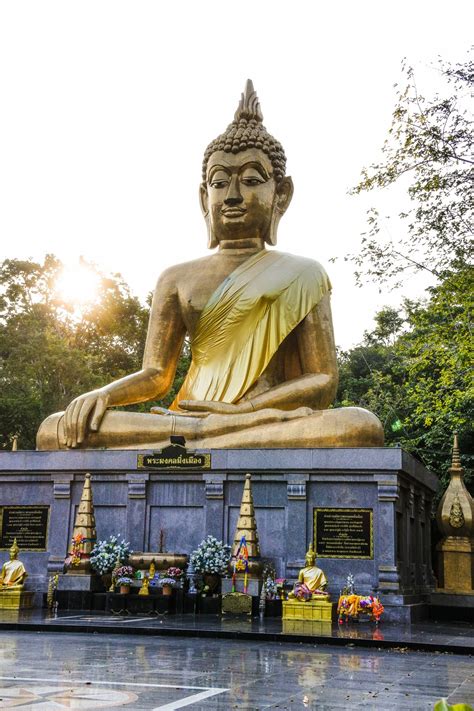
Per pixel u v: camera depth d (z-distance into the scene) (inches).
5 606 598.5
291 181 838.5
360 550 638.5
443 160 666.2
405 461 659.4
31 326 1465.3
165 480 696.4
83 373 1434.5
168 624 504.1
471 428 973.2
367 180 693.9
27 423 1285.7
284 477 666.8
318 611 550.0
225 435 701.9
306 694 288.7
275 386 752.3
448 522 738.8
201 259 820.0
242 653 398.9
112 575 616.7
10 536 717.9
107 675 317.7
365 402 1326.3
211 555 617.6
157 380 791.7
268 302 764.6
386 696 289.4
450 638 466.0
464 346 703.7
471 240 681.6
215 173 813.2
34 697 266.7
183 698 273.3
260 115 836.0
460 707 129.2
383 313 1307.8
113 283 1754.4
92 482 710.5
